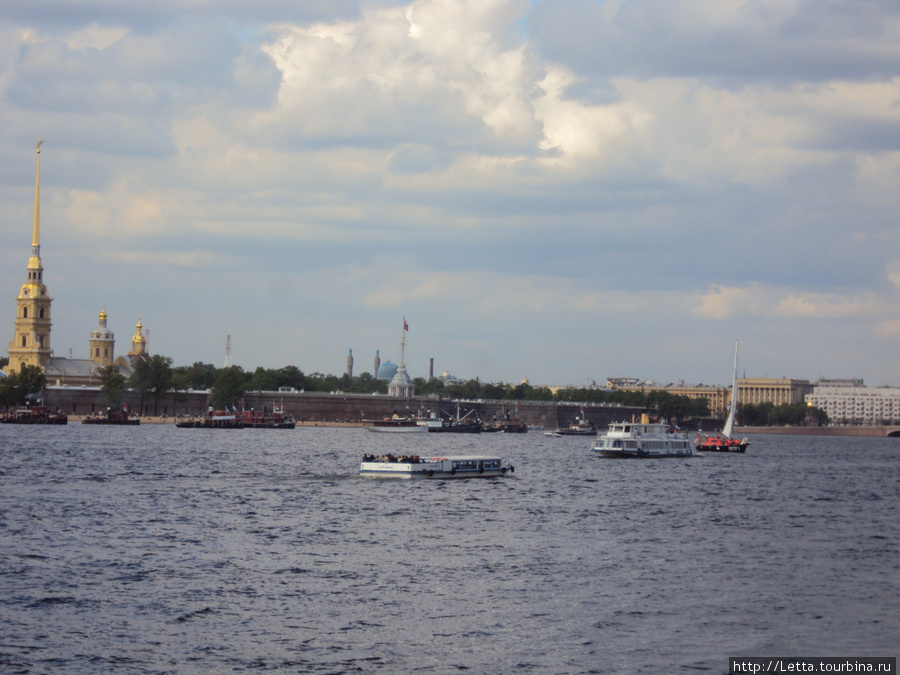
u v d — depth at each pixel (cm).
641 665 8325
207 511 15900
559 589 10700
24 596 9969
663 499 19400
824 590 10894
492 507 17225
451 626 9262
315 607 9819
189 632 8956
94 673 7900
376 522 15038
